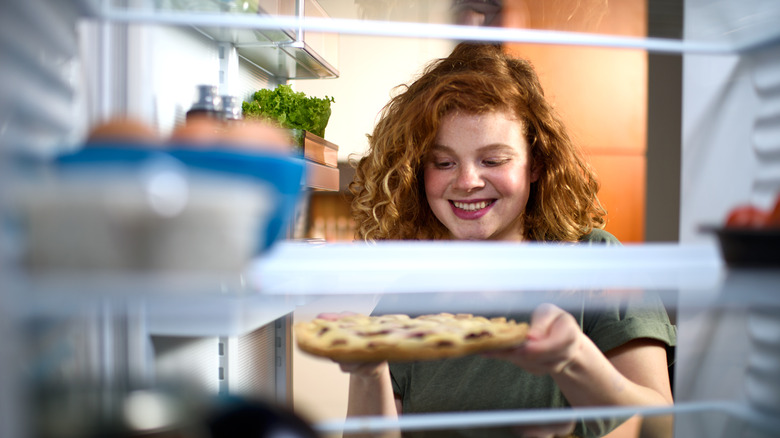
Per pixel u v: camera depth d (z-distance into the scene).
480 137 0.90
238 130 0.41
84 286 0.36
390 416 0.70
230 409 0.40
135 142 0.37
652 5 0.58
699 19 0.59
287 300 0.43
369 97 2.46
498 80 0.93
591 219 1.08
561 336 0.54
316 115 1.63
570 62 2.18
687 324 0.57
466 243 0.52
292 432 0.39
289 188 0.41
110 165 0.35
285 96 1.62
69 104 0.44
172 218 0.36
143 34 0.51
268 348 1.71
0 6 0.37
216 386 1.35
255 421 0.39
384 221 1.10
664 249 0.49
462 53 1.02
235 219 0.38
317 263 0.46
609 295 0.57
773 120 0.57
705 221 0.61
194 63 1.23
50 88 0.41
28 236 0.35
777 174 0.57
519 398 0.85
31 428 0.35
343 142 2.50
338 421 0.65
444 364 0.90
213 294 0.38
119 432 0.36
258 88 1.85
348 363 0.52
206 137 0.39
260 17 0.55
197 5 0.54
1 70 0.36
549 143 0.98
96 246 0.35
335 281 0.45
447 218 0.98
